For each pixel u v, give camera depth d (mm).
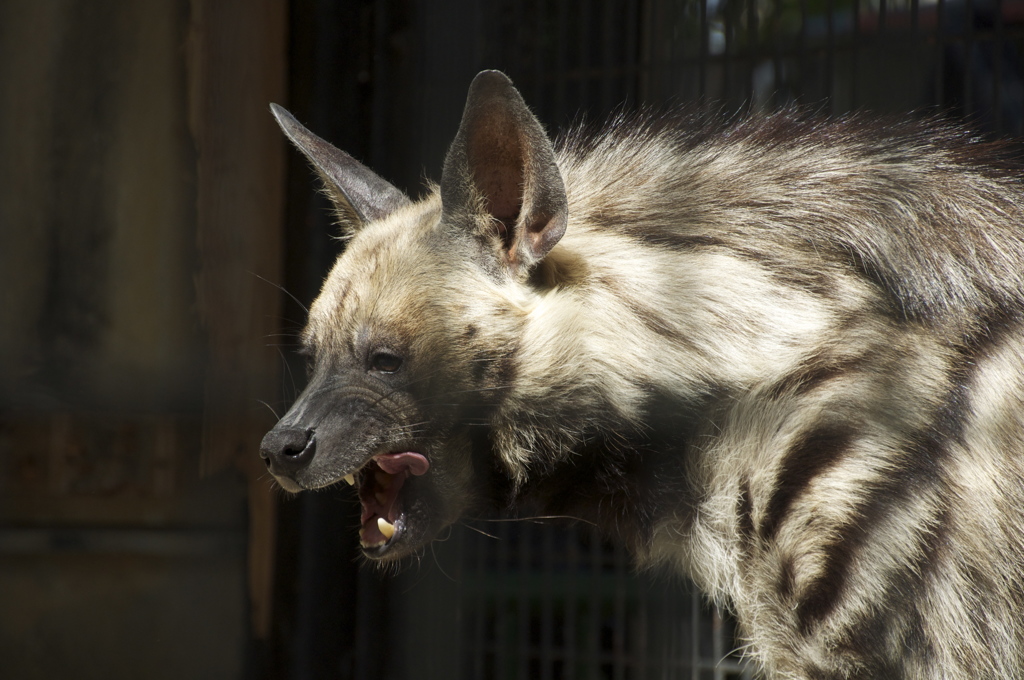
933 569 4441
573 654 8539
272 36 7758
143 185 7441
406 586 8180
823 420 4602
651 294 4859
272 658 7684
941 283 4801
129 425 7414
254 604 7672
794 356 4699
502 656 8523
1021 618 4496
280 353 7637
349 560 8078
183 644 7492
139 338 7414
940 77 7496
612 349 4859
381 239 5094
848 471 4520
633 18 8156
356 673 8055
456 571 8312
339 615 8016
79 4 7367
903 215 4926
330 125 8094
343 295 4914
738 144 5266
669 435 4918
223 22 7523
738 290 4805
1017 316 4793
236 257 7562
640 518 5184
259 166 7656
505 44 8555
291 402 7555
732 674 8086
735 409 4797
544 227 4746
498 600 8594
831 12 7836
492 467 5102
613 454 5000
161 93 7445
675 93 7785
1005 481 4539
